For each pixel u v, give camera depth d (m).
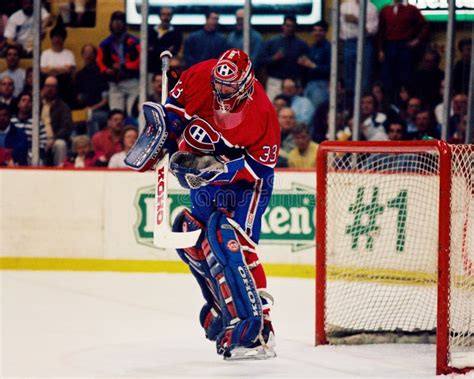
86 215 19.33
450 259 9.80
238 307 9.75
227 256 9.83
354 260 15.89
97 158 20.52
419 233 15.70
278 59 19.97
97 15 20.61
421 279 15.23
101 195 19.28
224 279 9.84
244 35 18.98
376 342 11.95
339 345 11.79
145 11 19.22
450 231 9.73
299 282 17.97
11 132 20.52
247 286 9.79
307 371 10.08
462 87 18.97
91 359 10.83
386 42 19.39
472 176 10.72
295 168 18.95
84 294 16.42
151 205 19.12
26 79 20.56
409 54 19.38
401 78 19.41
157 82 20.25
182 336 12.49
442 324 9.74
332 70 18.92
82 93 20.55
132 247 19.23
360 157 18.20
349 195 16.05
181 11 20.23
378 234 15.91
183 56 20.34
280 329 13.14
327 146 11.65
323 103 19.81
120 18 20.36
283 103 19.92
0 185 19.47
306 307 15.15
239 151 9.91
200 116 9.99
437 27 19.33
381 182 15.96
